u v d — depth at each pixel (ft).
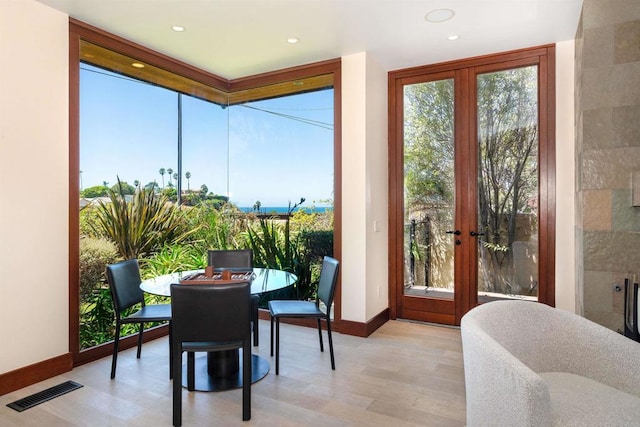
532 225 12.03
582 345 6.01
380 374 9.41
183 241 13.56
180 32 10.57
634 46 8.63
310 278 13.57
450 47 11.76
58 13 9.34
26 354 8.73
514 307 6.40
